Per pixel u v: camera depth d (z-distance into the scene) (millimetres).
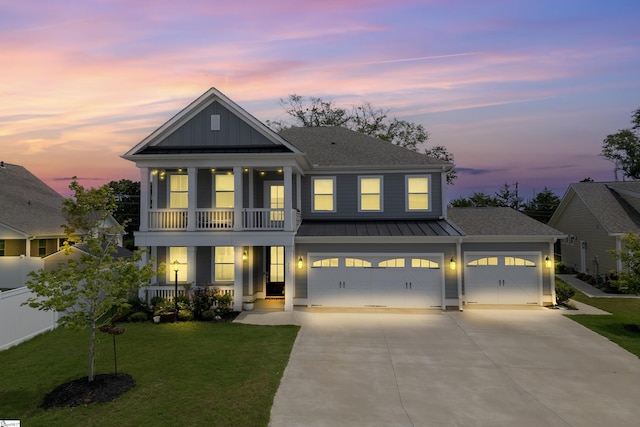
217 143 16141
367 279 16188
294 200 18406
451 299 15977
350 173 18766
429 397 7848
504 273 16344
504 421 6859
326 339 11812
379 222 18250
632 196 23953
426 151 38219
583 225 25734
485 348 11016
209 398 7559
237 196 15648
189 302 14602
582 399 7789
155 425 6473
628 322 13695
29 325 11453
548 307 15992
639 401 7707
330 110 38938
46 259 19484
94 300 8055
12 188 25375
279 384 8375
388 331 12727
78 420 6629
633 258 13281
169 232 15672
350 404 7484
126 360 9672
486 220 18156
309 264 16344
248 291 16844
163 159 15766
